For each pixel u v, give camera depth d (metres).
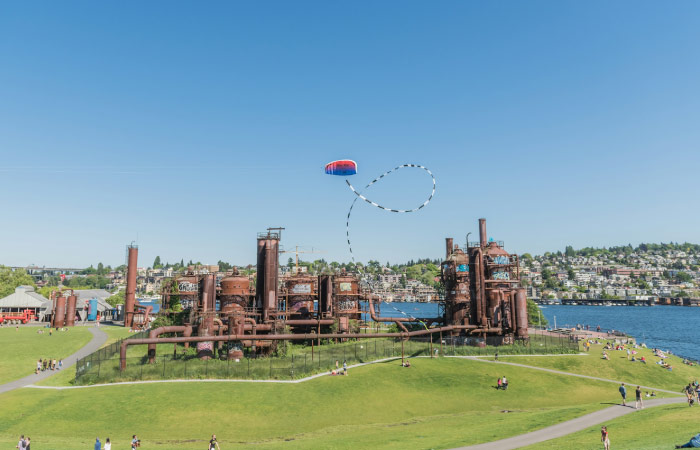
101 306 164.62
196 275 108.56
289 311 105.00
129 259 137.88
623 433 37.25
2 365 75.75
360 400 57.84
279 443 40.81
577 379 71.31
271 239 96.81
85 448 38.09
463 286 102.69
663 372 78.56
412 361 78.06
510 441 37.59
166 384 61.91
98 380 63.38
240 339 75.88
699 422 38.03
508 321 94.38
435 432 42.94
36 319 150.62
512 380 69.06
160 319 102.38
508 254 98.56
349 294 107.62
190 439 43.34
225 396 56.41
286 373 67.25
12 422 47.56
